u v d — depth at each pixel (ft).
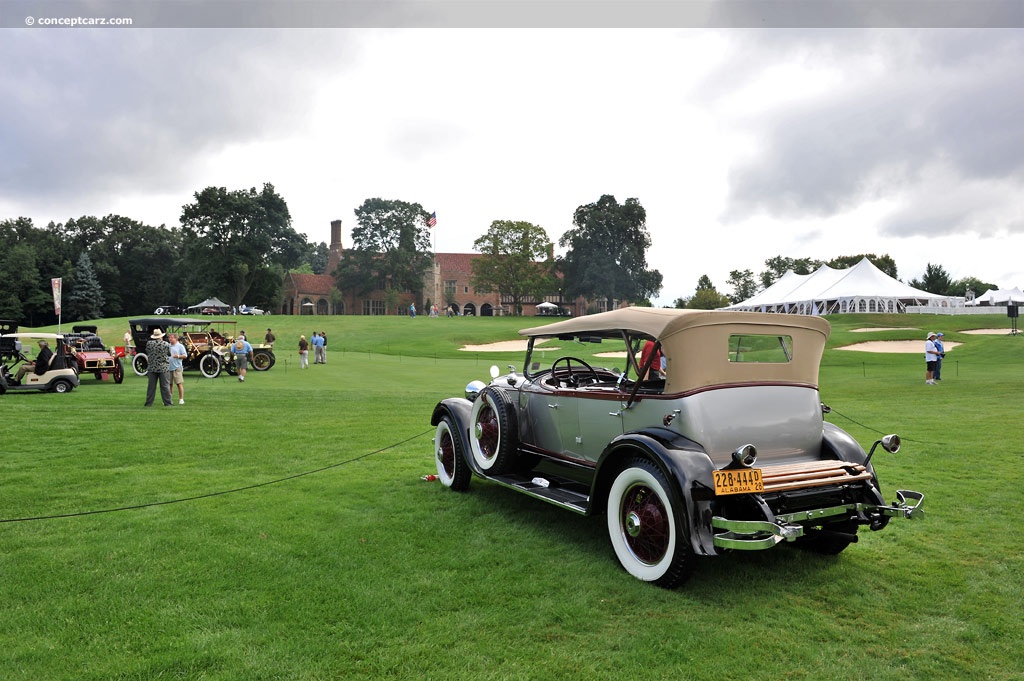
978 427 33.96
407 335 158.30
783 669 10.31
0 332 58.49
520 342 149.59
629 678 10.02
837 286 196.85
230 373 79.00
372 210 307.99
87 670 9.98
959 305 201.46
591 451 16.87
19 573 13.88
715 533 12.85
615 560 15.07
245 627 11.53
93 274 296.92
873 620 12.09
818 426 15.66
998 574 14.28
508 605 12.57
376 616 11.99
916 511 13.84
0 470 23.48
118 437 30.53
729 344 14.29
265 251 265.95
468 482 21.25
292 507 19.16
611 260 306.35
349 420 37.50
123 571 14.08
